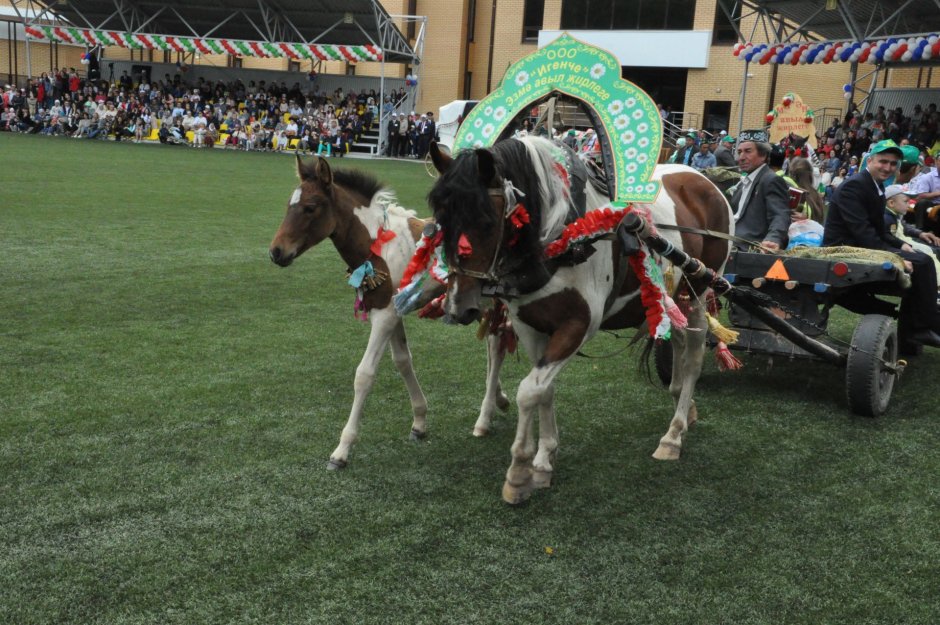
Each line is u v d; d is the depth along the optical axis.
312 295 8.26
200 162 23.02
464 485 4.22
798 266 5.38
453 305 3.34
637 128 3.81
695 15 29.05
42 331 6.55
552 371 3.80
